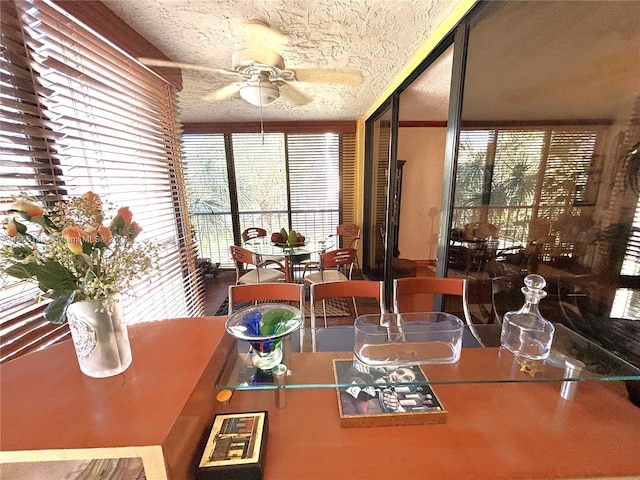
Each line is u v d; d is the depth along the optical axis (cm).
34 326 109
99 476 68
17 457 57
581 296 101
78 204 74
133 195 181
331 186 448
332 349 118
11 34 101
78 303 72
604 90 85
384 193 342
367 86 273
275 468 70
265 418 81
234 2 137
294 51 192
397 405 85
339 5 140
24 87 106
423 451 75
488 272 149
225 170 431
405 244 463
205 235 447
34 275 68
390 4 141
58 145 123
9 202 92
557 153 104
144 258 83
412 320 126
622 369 88
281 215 452
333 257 255
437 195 448
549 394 94
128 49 157
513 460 71
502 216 135
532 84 111
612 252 89
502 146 131
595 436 78
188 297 244
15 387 74
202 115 373
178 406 67
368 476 68
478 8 133
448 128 166
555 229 109
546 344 104
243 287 162
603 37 83
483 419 84
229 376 95
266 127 416
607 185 88
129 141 172
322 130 423
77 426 62
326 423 84
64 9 118
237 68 178
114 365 78
